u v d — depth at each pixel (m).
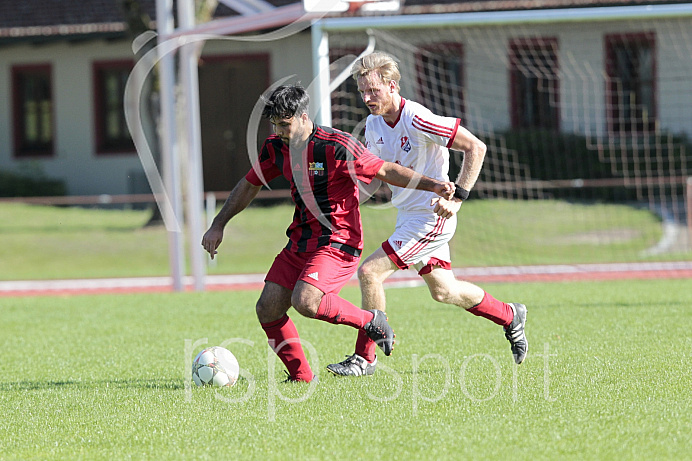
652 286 36.44
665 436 13.56
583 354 20.86
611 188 67.00
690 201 53.50
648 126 71.50
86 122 84.00
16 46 84.50
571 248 52.62
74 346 25.66
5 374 21.33
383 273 19.41
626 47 71.50
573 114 72.00
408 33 62.31
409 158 19.20
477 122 70.56
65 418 16.27
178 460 13.30
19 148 85.62
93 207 75.62
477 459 12.77
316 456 13.22
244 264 53.22
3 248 59.72
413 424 14.81
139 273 51.34
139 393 18.31
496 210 62.81
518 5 72.56
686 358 19.84
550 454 12.88
